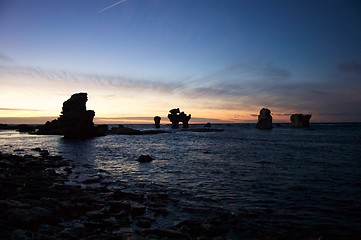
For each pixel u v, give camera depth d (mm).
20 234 7457
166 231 8594
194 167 24078
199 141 63781
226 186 16344
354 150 40312
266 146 48781
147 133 100812
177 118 172750
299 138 74062
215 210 11453
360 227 9609
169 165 25359
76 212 10523
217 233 9000
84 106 74562
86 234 8320
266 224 9883
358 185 16516
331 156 32594
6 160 23812
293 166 24594
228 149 43062
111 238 8031
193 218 10438
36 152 33875
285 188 15742
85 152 36562
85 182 16688
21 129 102750
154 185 16625
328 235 8930
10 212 8906
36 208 9648
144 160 27672
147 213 10898
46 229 8438
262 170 22375
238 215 10828
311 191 15016
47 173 18828
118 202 11664
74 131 69750
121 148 43906
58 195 12992
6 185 13914
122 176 19562
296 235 8914
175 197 13711
